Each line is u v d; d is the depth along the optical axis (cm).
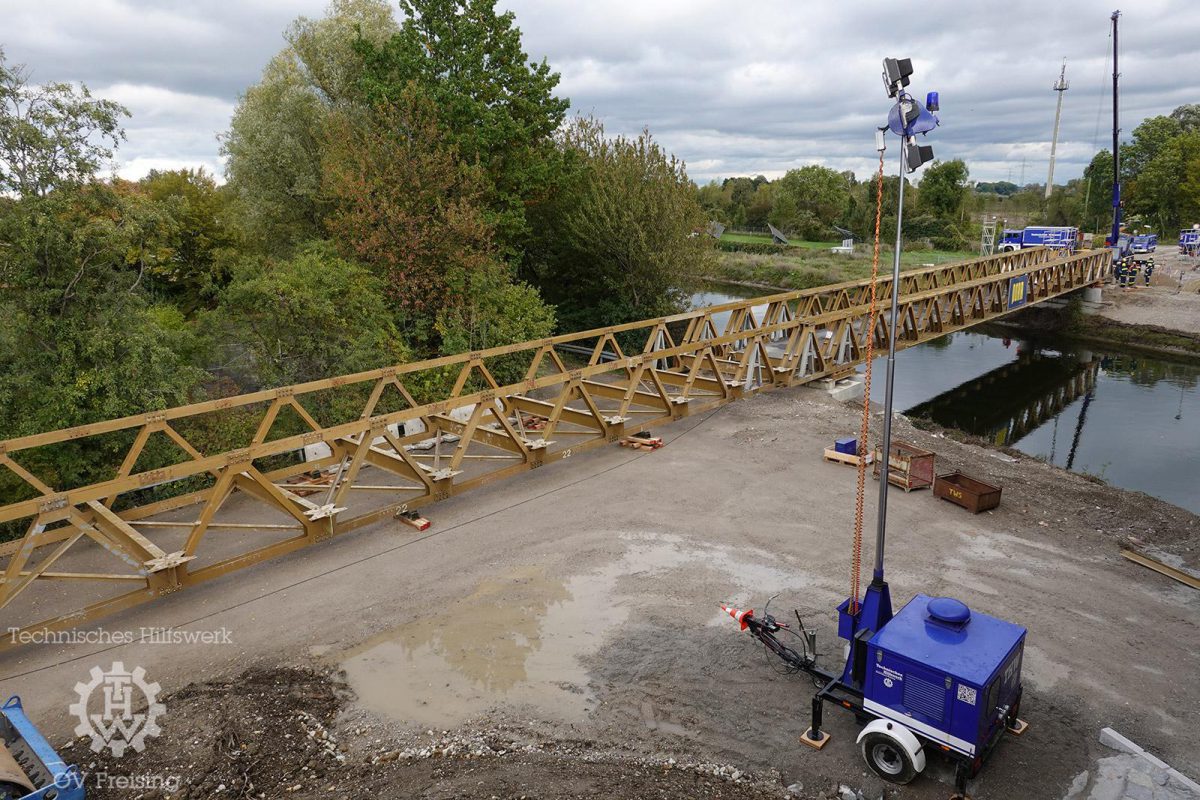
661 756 649
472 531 1107
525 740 668
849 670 681
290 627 861
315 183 2611
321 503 1216
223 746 655
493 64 2398
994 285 2767
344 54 2772
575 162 2662
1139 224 7688
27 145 1242
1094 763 642
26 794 547
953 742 588
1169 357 3089
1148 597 925
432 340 2084
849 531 1090
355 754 652
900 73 629
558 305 2922
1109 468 1789
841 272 5441
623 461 1392
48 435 858
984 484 1210
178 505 1154
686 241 2702
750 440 1502
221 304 1667
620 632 836
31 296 1250
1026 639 823
